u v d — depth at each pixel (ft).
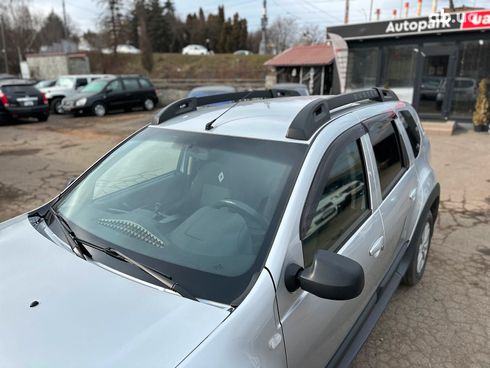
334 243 6.71
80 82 64.54
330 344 6.72
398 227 9.14
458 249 14.28
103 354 4.52
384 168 8.89
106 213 7.38
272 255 5.54
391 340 9.59
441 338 9.66
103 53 145.28
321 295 5.28
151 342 4.63
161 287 5.47
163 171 7.82
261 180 6.53
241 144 7.22
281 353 5.37
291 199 6.04
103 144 35.24
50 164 27.84
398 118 10.47
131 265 5.90
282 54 74.38
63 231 7.00
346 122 7.79
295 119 6.97
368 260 7.50
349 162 7.44
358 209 7.67
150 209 7.32
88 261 6.10
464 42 40.78
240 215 6.32
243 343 4.83
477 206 18.74
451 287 11.79
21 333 4.88
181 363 4.41
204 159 7.36
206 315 4.96
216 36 248.11
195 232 6.44
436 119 43.62
